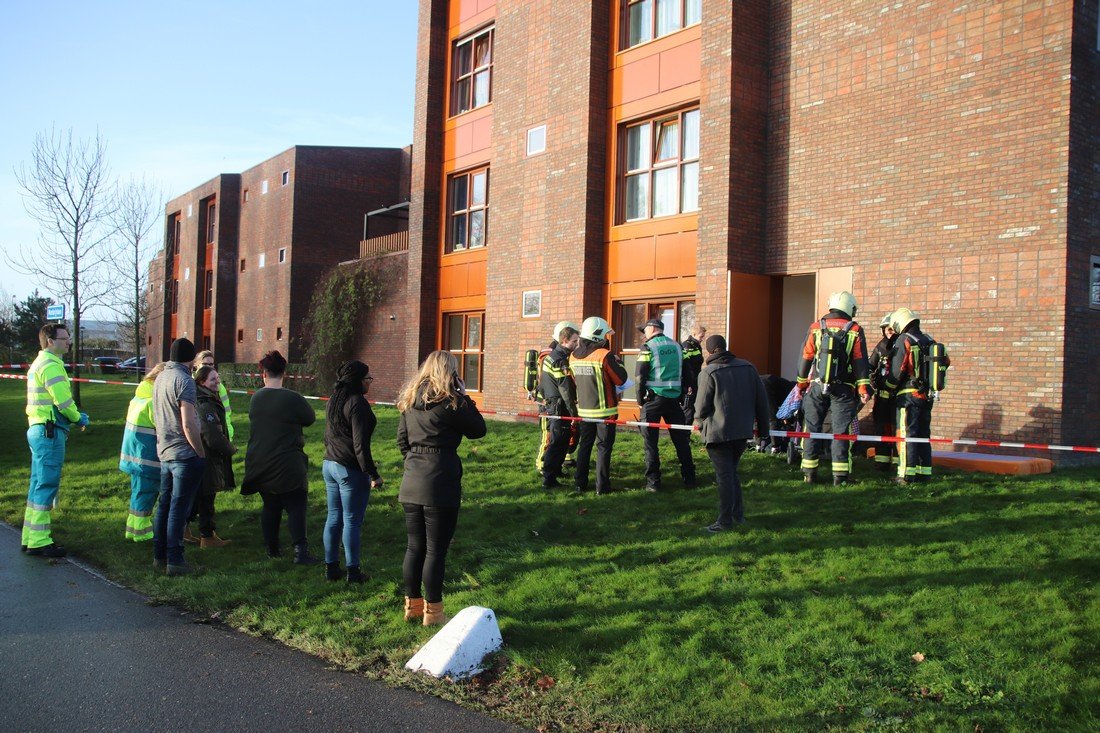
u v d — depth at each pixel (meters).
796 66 13.80
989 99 11.59
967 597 5.87
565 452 10.13
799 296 14.65
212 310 40.19
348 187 34.84
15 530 9.19
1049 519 7.73
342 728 4.41
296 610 6.24
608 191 16.23
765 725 4.31
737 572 6.66
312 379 27.25
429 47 21.20
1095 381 11.26
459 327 20.91
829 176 13.30
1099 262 11.37
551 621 5.82
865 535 7.49
